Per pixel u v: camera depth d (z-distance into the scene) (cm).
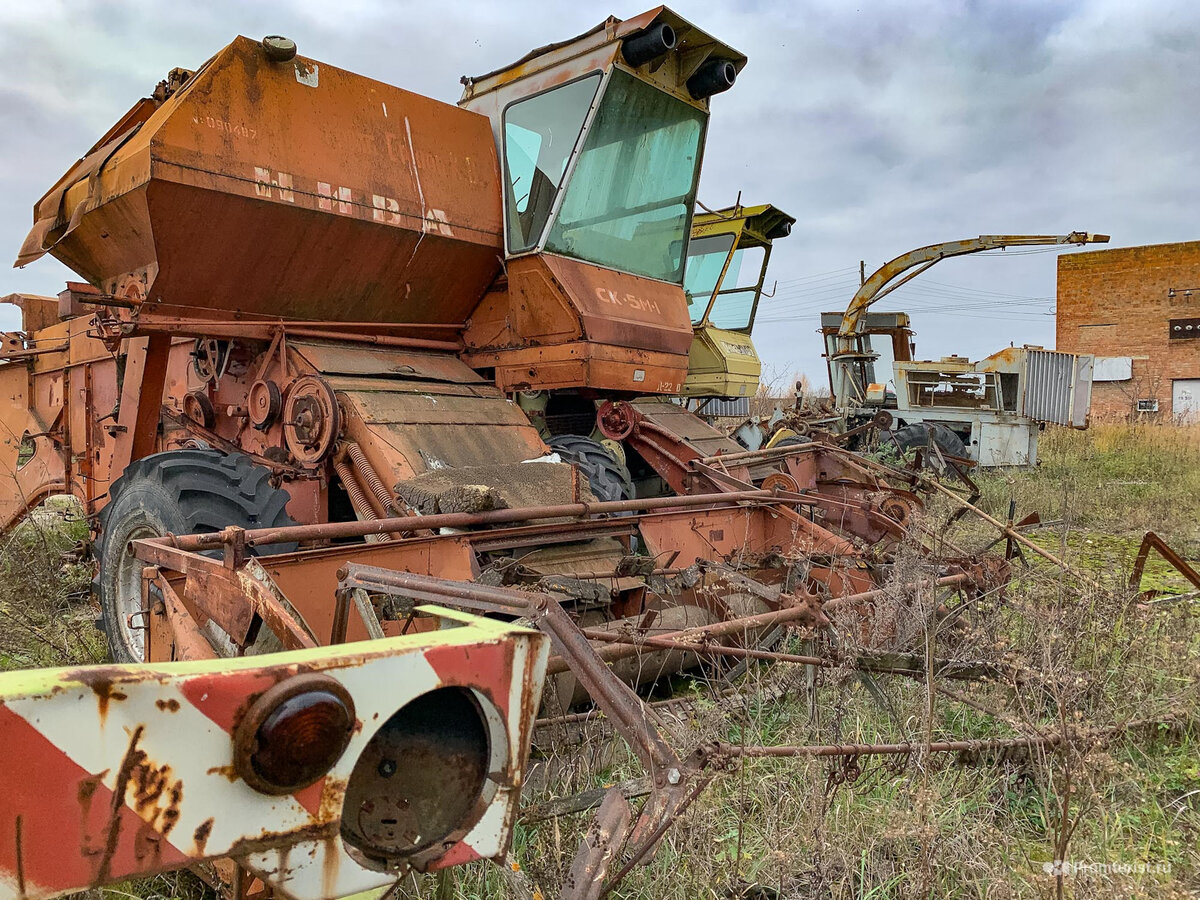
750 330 1158
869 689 334
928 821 244
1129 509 916
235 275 434
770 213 1077
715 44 517
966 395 1502
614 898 233
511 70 525
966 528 698
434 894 229
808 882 238
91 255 457
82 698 108
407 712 148
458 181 500
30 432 696
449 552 344
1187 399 2644
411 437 407
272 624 213
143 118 463
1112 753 307
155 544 301
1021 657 313
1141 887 226
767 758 304
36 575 564
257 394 459
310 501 421
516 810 153
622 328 489
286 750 119
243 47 412
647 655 351
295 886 128
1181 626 378
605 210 514
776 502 485
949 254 1622
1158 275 2717
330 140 445
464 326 543
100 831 110
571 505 361
